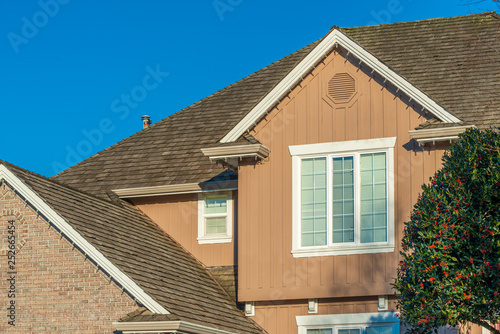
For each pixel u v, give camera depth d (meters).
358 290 21.12
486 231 16.17
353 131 21.92
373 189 21.55
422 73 25.36
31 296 20.16
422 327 17.58
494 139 17.14
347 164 21.89
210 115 28.53
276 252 22.09
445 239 16.44
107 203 24.17
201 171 25.52
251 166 22.73
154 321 18.05
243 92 29.28
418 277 16.59
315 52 22.12
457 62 25.45
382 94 21.78
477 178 16.59
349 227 21.59
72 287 19.86
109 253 19.80
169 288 20.14
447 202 16.72
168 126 28.83
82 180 27.11
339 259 21.45
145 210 25.92
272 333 22.05
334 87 22.22
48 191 21.22
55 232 20.25
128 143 28.62
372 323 21.19
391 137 21.53
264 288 22.03
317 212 21.95
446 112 20.77
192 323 18.39
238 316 21.83
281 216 22.23
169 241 24.84
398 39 27.97
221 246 24.66
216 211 25.05
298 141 22.36
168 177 25.73
